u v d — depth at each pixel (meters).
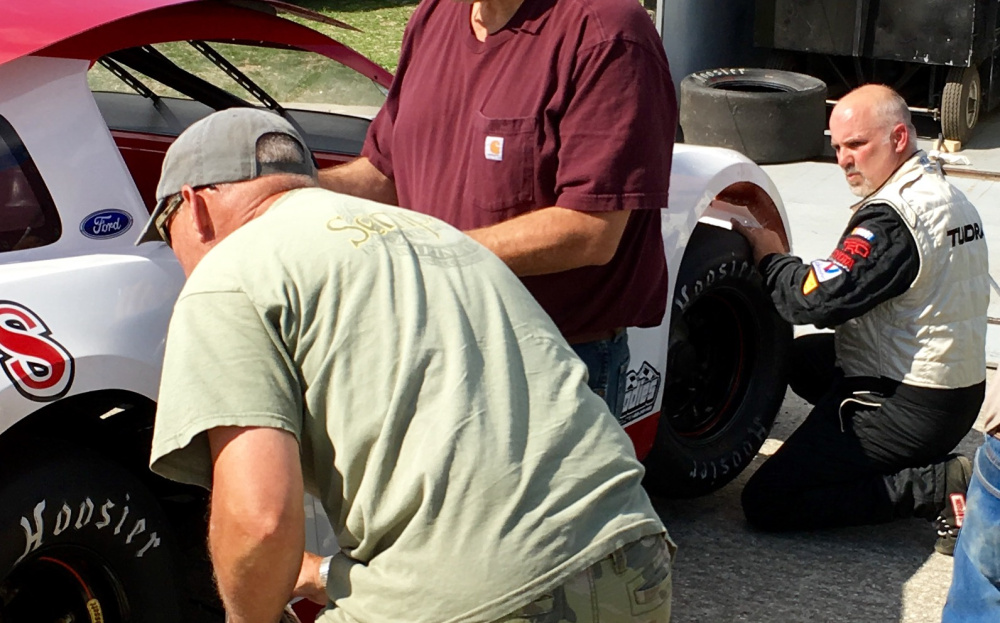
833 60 7.94
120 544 2.15
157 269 2.22
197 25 2.62
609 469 1.59
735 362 3.53
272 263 1.52
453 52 2.27
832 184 6.55
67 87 2.23
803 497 3.26
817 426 3.28
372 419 1.49
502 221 2.19
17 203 2.14
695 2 7.31
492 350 1.58
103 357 2.06
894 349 3.13
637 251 2.34
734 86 7.16
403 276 1.57
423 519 1.48
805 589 3.08
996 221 5.83
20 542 1.99
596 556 1.53
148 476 2.39
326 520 2.35
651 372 3.06
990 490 2.32
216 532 1.45
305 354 1.50
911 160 3.07
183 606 2.31
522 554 1.49
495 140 2.15
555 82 2.11
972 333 3.11
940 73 7.35
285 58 3.18
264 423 1.44
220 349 1.46
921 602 3.02
